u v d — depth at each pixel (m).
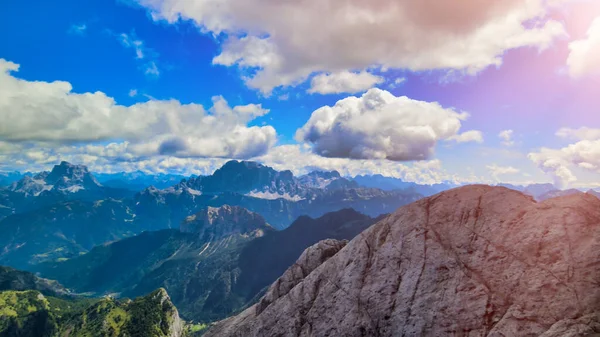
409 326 56.56
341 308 67.06
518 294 50.69
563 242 51.91
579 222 52.72
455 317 53.28
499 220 60.94
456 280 57.09
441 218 67.00
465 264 58.38
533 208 59.19
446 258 60.53
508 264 54.59
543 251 52.78
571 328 42.69
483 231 61.06
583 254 49.22
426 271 61.06
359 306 64.81
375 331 60.09
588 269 47.62
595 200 55.81
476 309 52.31
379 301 62.72
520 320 47.84
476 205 65.69
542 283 49.66
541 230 54.97
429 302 57.09
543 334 44.19
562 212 55.25
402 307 59.34
